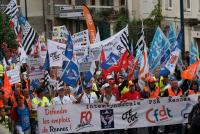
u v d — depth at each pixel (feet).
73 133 61.11
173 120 61.87
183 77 63.31
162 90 63.36
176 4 135.74
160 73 66.74
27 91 59.11
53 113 59.57
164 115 61.72
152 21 135.95
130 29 134.92
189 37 130.52
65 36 92.38
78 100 61.26
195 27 129.29
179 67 72.90
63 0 189.06
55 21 186.19
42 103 60.80
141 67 64.69
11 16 104.73
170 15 138.21
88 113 60.18
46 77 69.62
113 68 69.72
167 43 67.31
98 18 160.15
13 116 58.13
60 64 73.51
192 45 68.85
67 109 59.77
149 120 61.52
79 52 77.30
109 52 77.20
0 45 116.47
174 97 61.72
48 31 190.39
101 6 164.86
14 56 90.79
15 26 102.89
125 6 157.69
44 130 59.57
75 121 59.98
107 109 60.49
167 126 63.00
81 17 175.11
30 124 59.57
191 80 64.23
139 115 61.26
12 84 65.98
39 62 70.13
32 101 61.11
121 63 69.62
